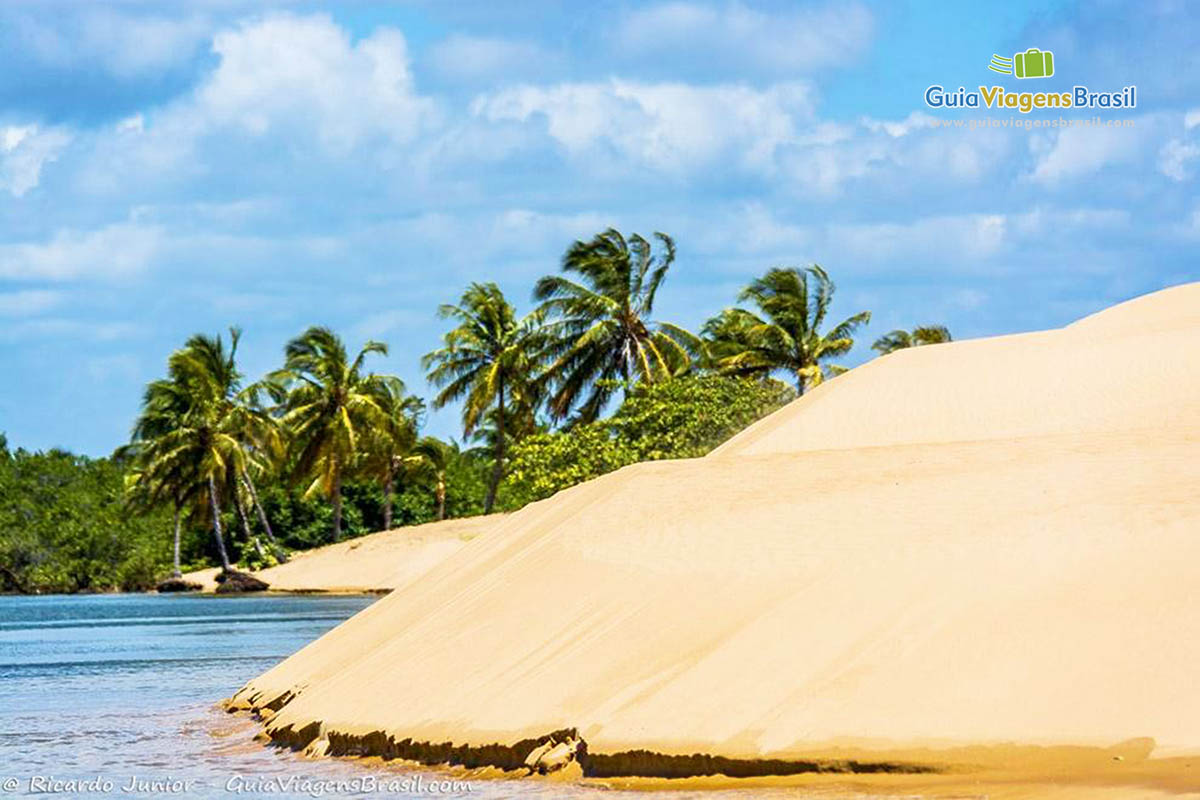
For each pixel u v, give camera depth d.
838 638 21.33
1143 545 21.11
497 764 22.38
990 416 36.31
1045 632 19.72
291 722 27.55
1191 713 17.47
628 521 29.00
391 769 23.64
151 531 126.81
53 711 34.62
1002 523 23.22
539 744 22.00
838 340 86.25
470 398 95.12
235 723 30.72
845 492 27.05
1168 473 24.23
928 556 22.83
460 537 96.00
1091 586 20.45
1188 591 19.58
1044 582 20.94
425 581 35.25
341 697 27.39
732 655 21.89
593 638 24.50
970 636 20.16
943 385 38.69
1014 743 18.00
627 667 22.98
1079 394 35.91
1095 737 17.62
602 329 85.88
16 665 48.34
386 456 117.75
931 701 19.17
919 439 36.25
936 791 17.78
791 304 85.38
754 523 26.62
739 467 30.77
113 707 35.12
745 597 23.94
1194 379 35.00
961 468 27.02
